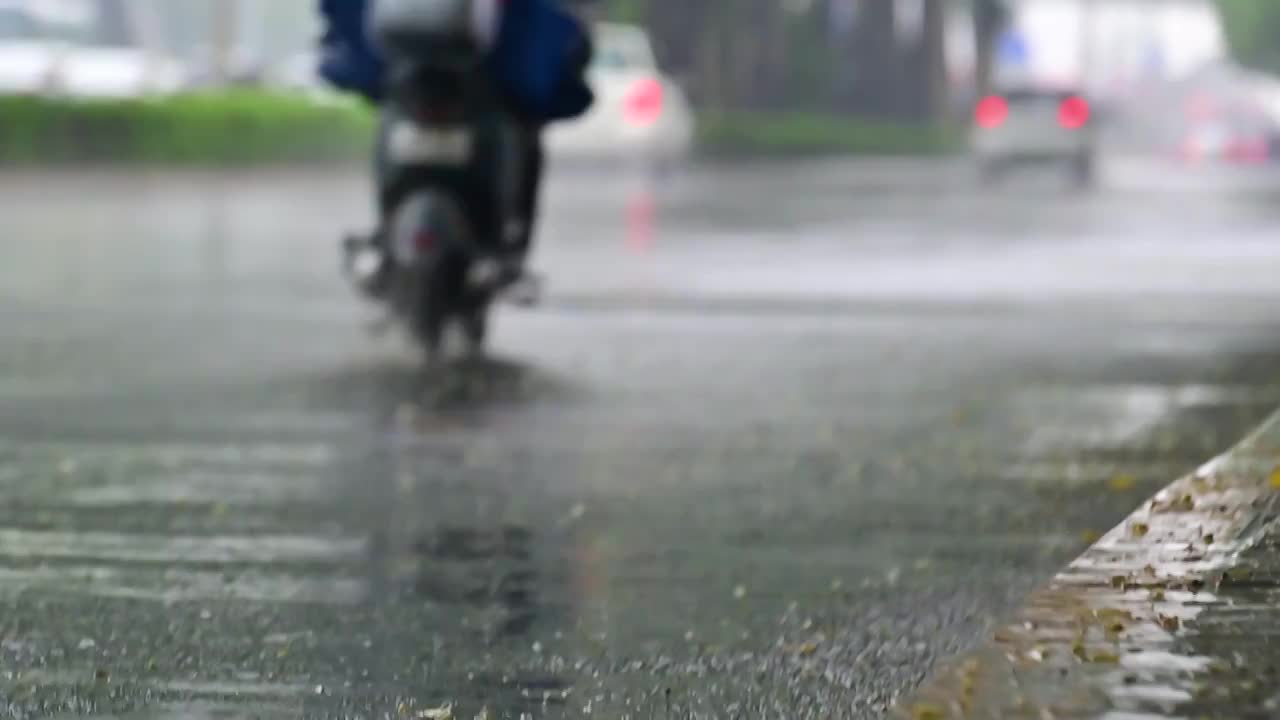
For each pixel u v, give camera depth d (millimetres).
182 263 71250
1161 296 60000
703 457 33531
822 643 22484
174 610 23922
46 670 21438
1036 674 19312
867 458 33438
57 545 27250
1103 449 34031
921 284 63562
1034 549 26906
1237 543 23469
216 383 41781
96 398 39812
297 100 141500
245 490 30859
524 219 44438
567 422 37031
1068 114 134875
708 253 75375
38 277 65750
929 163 163750
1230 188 130500
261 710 20094
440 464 32969
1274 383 41562
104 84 153750
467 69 42125
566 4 44500
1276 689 18734
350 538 27750
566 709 20141
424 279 42375
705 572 25766
